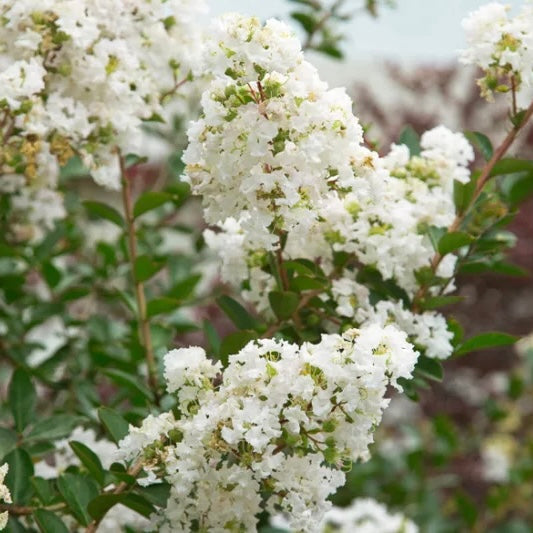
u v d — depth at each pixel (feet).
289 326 5.86
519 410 10.74
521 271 6.19
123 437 5.52
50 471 5.92
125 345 6.54
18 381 5.87
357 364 5.17
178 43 6.04
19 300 6.91
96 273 7.16
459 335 5.90
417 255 5.79
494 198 6.09
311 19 7.13
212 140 5.33
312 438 5.25
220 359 5.54
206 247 7.19
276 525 6.17
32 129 5.73
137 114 6.00
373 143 6.02
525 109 5.79
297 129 5.27
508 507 9.53
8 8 5.76
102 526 5.73
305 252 5.82
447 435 8.77
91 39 5.75
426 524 8.49
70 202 7.18
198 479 5.26
